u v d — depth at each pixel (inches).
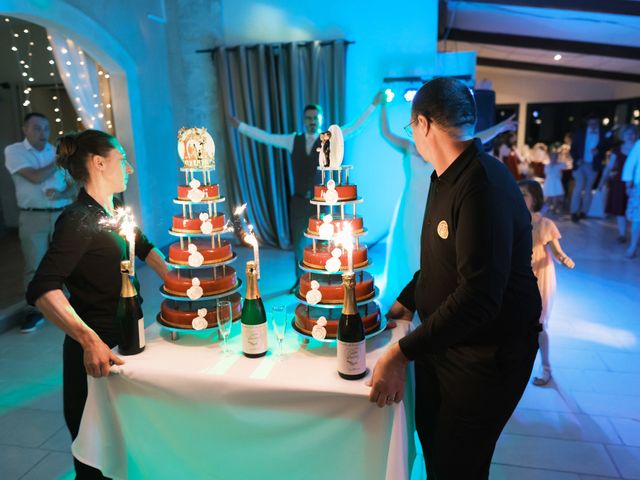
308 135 151.8
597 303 166.9
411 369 62.7
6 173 287.4
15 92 278.5
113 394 60.1
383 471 54.3
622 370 121.0
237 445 58.1
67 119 282.4
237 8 235.5
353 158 235.3
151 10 220.4
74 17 173.5
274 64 230.8
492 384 53.8
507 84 520.4
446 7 239.3
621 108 484.7
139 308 61.8
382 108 132.6
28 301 60.0
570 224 304.7
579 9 205.3
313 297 61.3
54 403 111.3
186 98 248.2
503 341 53.6
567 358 127.8
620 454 90.4
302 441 56.0
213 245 68.6
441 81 52.8
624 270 204.1
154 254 77.7
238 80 237.5
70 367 66.8
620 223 251.1
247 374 56.1
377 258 220.5
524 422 100.7
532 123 523.2
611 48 299.7
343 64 226.5
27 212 151.8
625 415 102.4
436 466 59.4
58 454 93.4
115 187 67.5
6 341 144.5
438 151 54.4
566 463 88.2
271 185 239.9
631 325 148.3
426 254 58.8
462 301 48.4
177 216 69.2
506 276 49.2
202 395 56.6
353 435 54.2
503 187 50.6
